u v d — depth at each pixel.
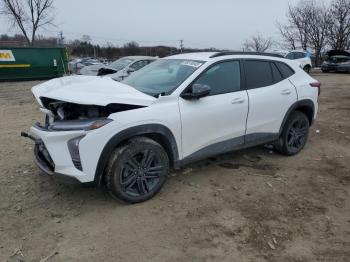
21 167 5.09
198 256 3.26
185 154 4.38
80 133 3.64
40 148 4.12
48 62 21.58
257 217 3.91
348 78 21.00
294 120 5.64
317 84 5.97
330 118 8.84
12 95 14.05
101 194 4.32
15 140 6.45
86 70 16.64
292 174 5.09
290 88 5.50
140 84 4.67
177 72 4.61
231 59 4.88
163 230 3.63
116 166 3.83
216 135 4.62
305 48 38.38
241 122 4.86
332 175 5.11
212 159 5.52
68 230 3.59
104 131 3.69
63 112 4.07
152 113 3.99
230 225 3.74
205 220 3.82
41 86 4.58
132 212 3.94
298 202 4.28
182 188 4.52
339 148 6.34
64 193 4.32
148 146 4.00
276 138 5.46
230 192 4.47
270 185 4.69
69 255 3.23
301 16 38.22
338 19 36.38
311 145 6.47
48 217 3.81
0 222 3.70
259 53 5.34
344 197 4.44
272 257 3.27
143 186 4.11
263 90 5.13
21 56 20.61
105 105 3.67
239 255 3.29
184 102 4.29
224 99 4.64
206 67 4.55
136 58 13.27
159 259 3.21
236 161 5.49
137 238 3.49
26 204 4.06
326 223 3.84
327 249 3.41
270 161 5.55
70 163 3.71
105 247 3.35
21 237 3.46
